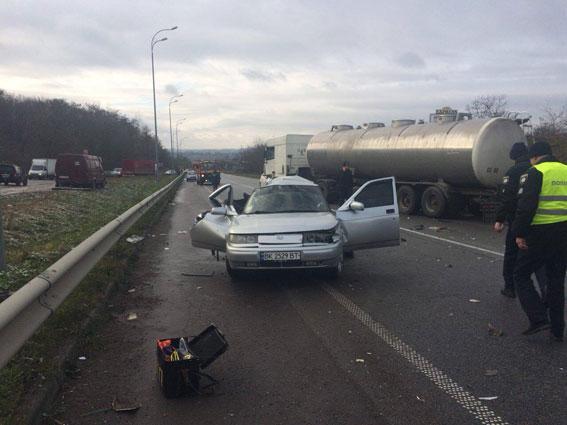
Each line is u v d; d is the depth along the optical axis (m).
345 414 3.43
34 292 3.94
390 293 6.58
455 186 15.57
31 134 81.00
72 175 32.47
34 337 4.48
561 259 4.71
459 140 14.48
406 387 3.82
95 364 4.34
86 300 5.71
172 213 19.06
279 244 6.65
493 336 4.93
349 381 3.95
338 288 6.88
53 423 3.33
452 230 13.03
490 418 3.35
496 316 5.57
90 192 28.92
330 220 7.05
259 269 6.71
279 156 26.70
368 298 6.36
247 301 6.33
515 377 3.98
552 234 4.65
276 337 4.99
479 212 16.36
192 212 19.50
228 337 5.01
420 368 4.18
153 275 7.89
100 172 35.25
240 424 3.32
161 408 3.55
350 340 4.86
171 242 11.34
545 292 5.60
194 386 3.73
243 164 100.94
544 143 4.99
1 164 39.03
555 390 3.75
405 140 16.55
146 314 5.82
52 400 3.59
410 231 12.81
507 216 6.26
